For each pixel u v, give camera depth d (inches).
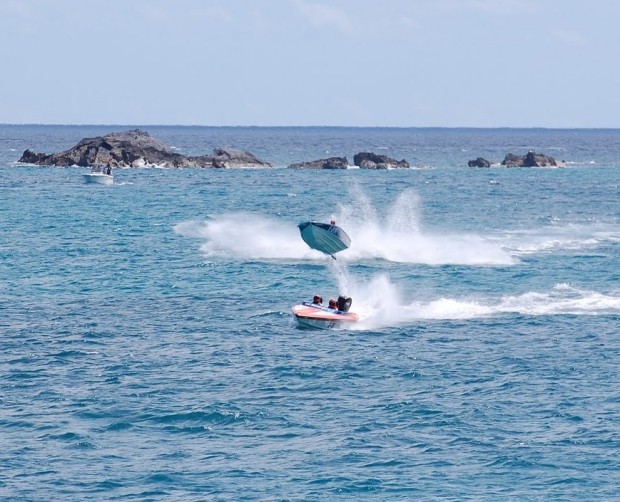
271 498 3595.0
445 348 5679.1
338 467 3887.8
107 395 4744.1
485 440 4180.6
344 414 4505.4
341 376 5098.4
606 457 3986.2
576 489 3683.6
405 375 5123.0
